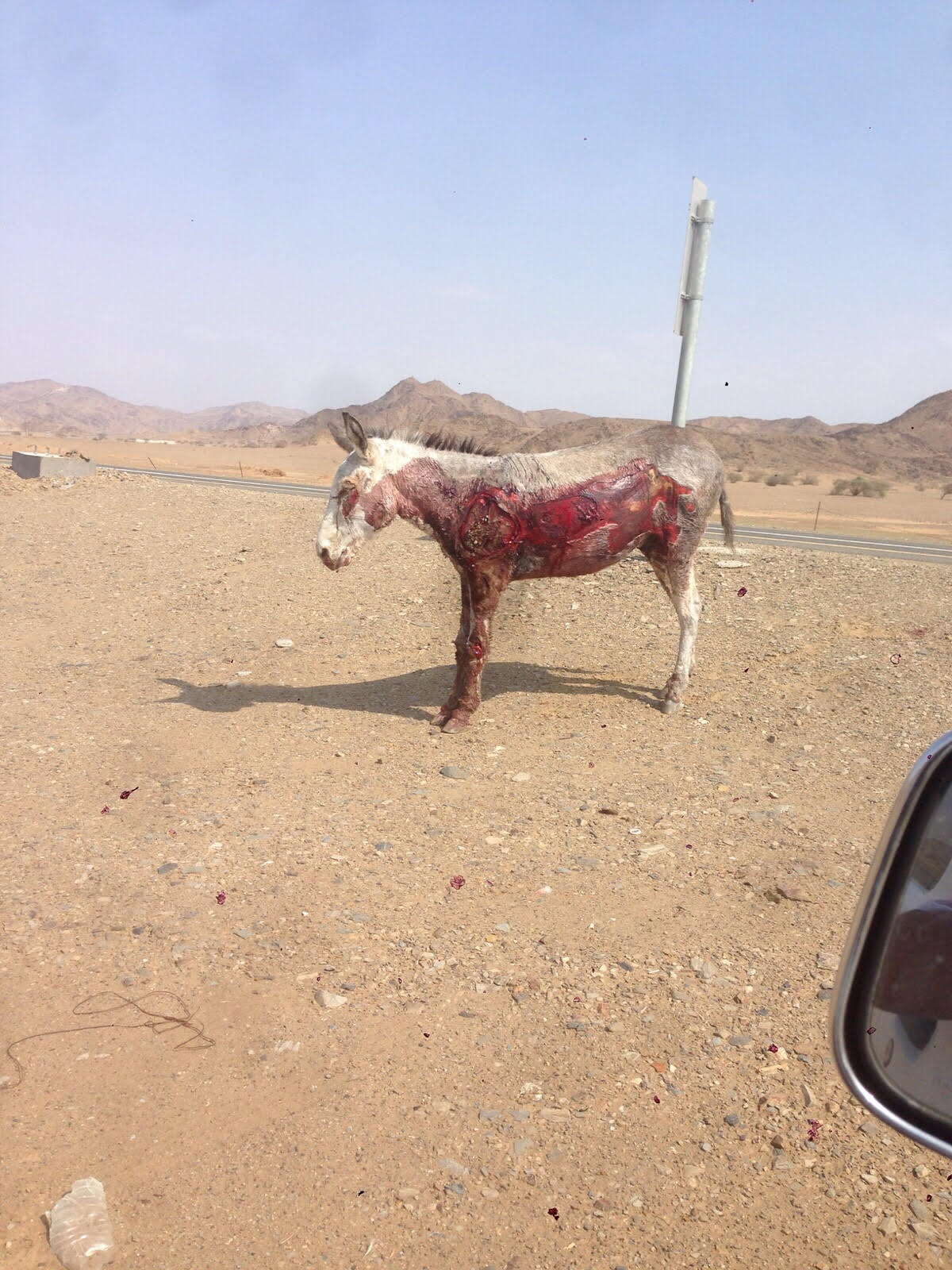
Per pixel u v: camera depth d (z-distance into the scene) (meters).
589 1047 2.04
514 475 3.92
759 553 6.90
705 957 2.34
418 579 6.74
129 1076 1.95
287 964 2.33
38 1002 2.18
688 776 3.46
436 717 4.14
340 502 3.92
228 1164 1.73
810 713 4.04
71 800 3.29
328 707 4.36
